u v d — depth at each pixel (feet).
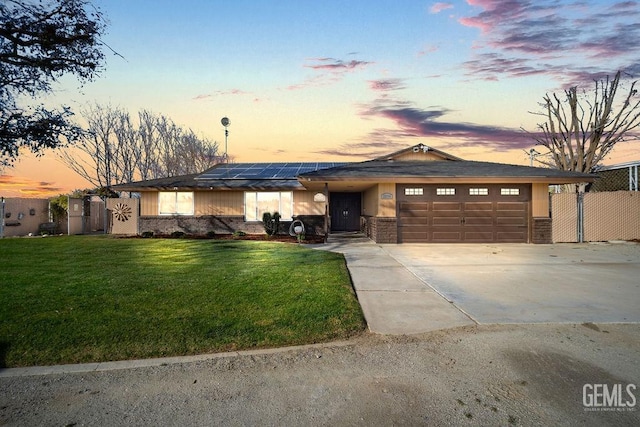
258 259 31.65
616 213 47.91
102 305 17.53
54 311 16.56
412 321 16.34
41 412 9.51
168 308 17.21
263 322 15.64
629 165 54.70
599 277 25.71
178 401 10.01
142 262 30.09
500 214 47.57
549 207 48.26
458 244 46.14
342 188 57.77
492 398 9.98
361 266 30.04
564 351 12.96
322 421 8.99
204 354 13.11
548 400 9.85
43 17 29.99
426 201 47.47
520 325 15.65
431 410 9.44
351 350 13.37
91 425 8.92
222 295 19.44
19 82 30.07
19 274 24.94
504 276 26.13
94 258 32.37
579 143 78.23
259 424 8.89
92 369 11.94
